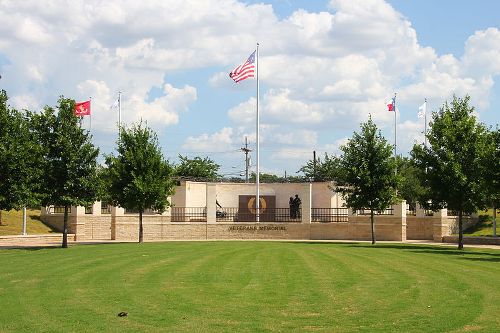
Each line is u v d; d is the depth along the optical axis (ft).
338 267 70.54
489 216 164.45
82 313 42.65
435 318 40.52
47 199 106.52
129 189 123.34
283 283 56.49
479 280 59.36
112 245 112.06
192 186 173.68
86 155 109.40
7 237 120.67
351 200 129.59
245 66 146.41
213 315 41.88
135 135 127.03
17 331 37.35
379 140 130.00
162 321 40.04
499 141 99.09
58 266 71.05
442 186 108.68
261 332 37.01
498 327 37.83
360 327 38.14
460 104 112.57
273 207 170.71
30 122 107.34
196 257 82.58
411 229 159.12
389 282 57.52
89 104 134.41
